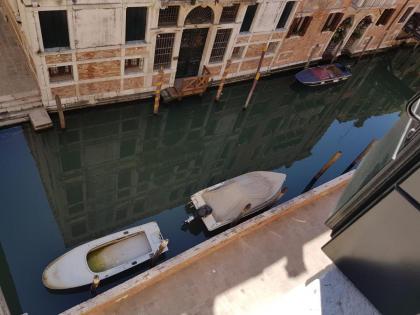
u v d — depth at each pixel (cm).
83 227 1423
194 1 1503
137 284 790
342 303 339
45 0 1221
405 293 299
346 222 347
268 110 2372
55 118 1623
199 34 1748
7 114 1516
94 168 1731
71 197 1566
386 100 2786
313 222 1023
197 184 1742
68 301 1137
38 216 1408
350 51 2725
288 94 2384
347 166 1953
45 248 1301
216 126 2156
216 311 806
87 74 1538
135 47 1544
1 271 1189
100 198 1588
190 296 822
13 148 1548
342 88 2534
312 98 2472
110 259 1208
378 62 3036
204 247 879
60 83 1512
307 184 1778
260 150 2039
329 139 2189
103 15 1364
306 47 2267
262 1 1745
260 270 891
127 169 1777
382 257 311
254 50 2008
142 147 1931
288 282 877
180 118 1977
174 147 1972
